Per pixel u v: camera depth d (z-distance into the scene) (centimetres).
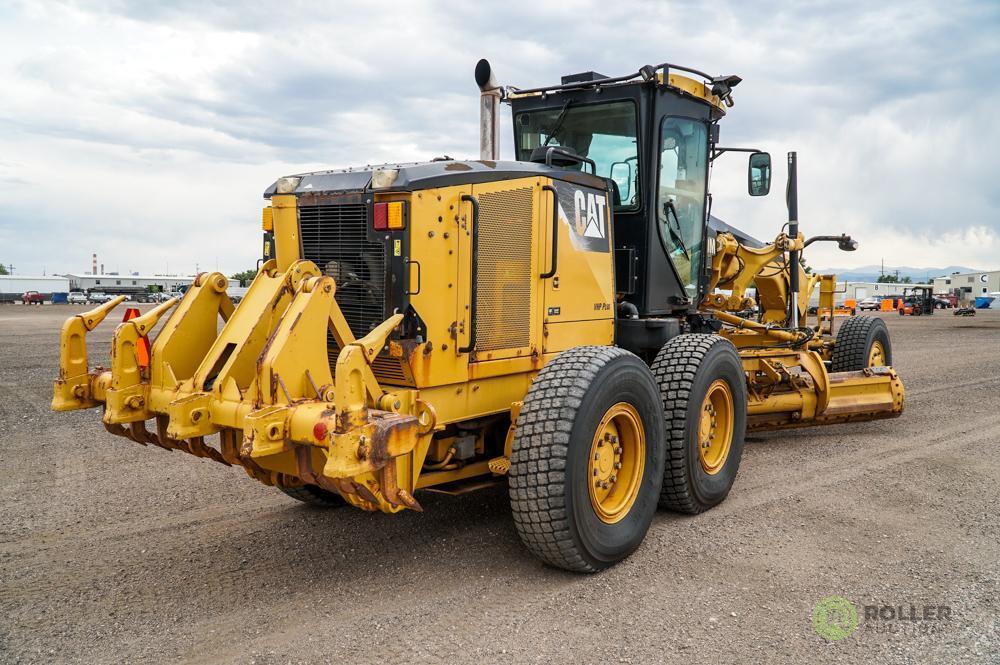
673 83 541
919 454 659
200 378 368
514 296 418
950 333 2362
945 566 406
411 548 438
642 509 422
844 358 894
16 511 507
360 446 310
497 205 405
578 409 372
